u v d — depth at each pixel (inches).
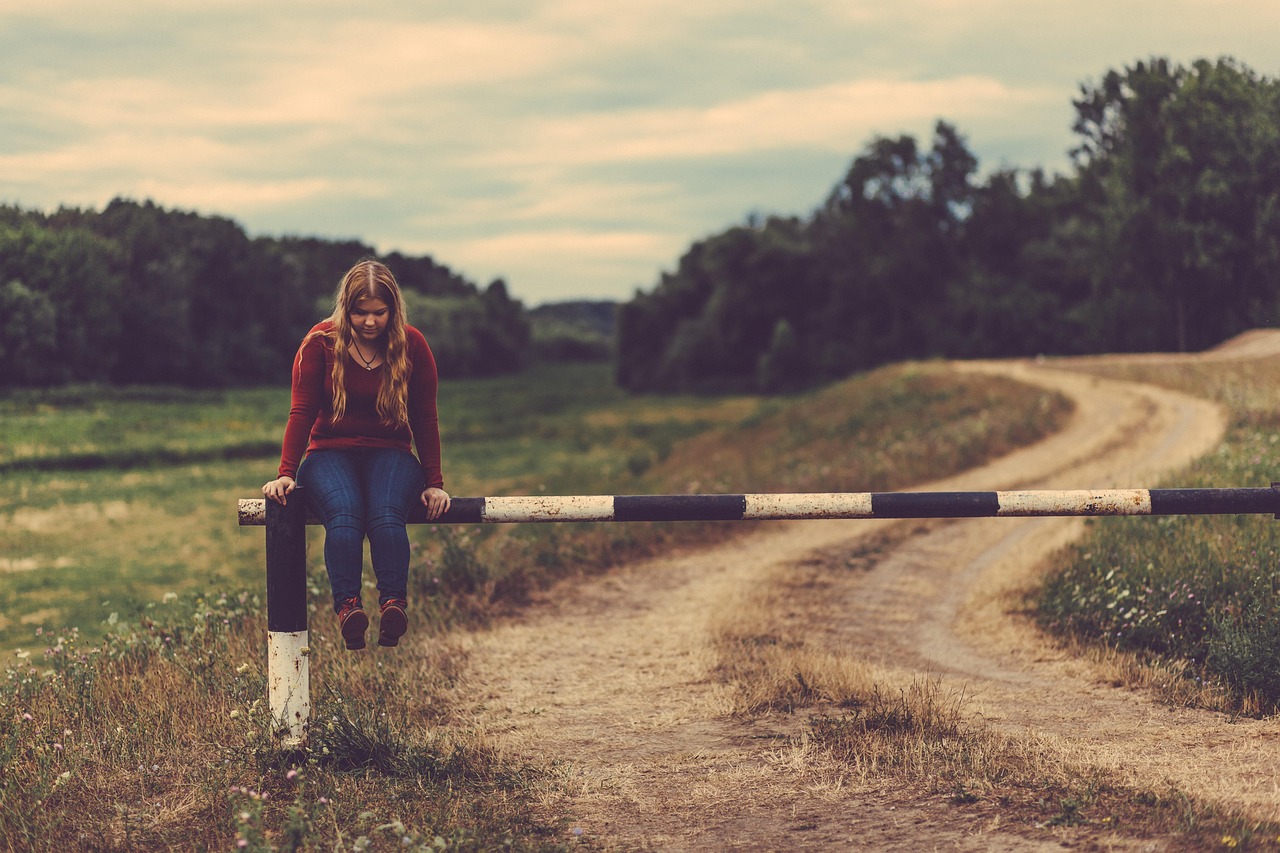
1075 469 841.5
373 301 158.4
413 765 170.2
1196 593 290.5
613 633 345.1
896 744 179.3
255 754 167.5
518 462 1898.4
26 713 209.2
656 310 4559.5
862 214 3531.0
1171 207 2363.4
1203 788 149.1
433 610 354.0
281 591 169.2
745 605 394.0
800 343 3784.5
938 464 946.7
